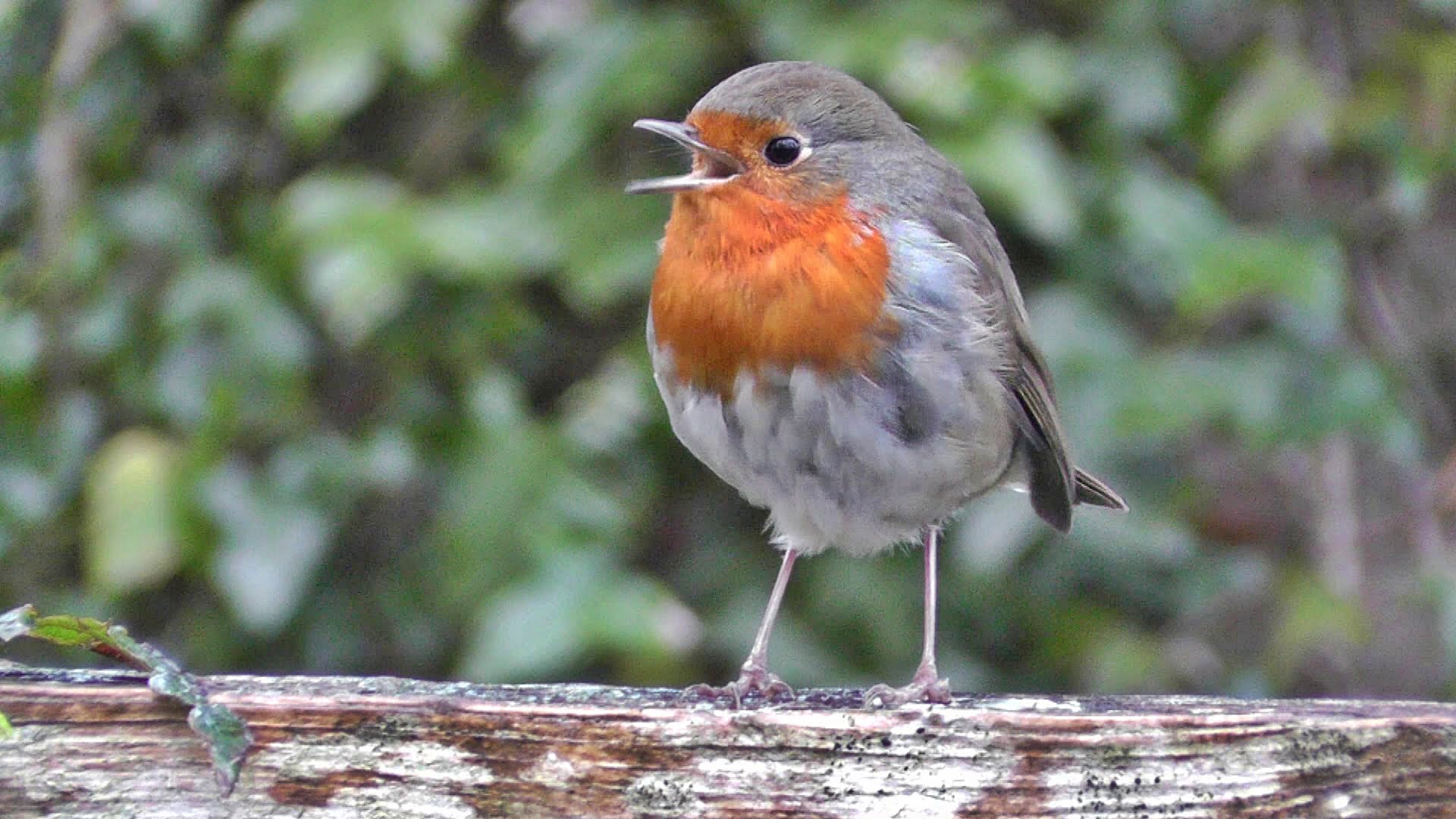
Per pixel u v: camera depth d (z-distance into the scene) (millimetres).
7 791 4852
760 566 9812
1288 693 10945
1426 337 11023
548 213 9305
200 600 10297
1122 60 9578
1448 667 10398
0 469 10141
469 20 9875
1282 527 10562
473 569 9164
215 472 9570
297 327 9867
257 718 4875
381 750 4910
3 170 10711
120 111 10461
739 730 4977
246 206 10289
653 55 9258
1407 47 10094
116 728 4883
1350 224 10586
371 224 9039
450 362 9938
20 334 10078
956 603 9688
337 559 10242
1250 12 10133
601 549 9125
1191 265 9109
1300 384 9680
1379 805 5109
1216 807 5027
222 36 10484
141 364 10125
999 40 9555
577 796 4953
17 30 10680
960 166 8688
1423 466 10891
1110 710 5277
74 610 10250
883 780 4992
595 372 9984
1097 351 9156
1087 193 9461
